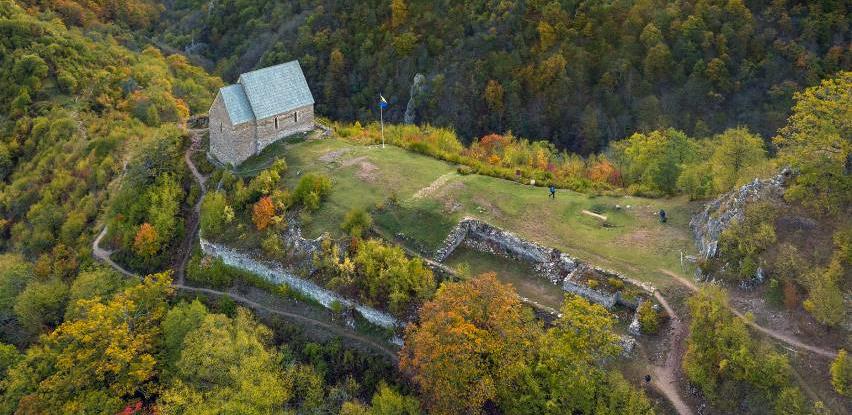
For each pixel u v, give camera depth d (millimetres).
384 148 81938
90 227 78500
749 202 55062
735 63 108500
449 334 47156
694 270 55250
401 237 63938
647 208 65750
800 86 104625
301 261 63312
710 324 47469
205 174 79625
